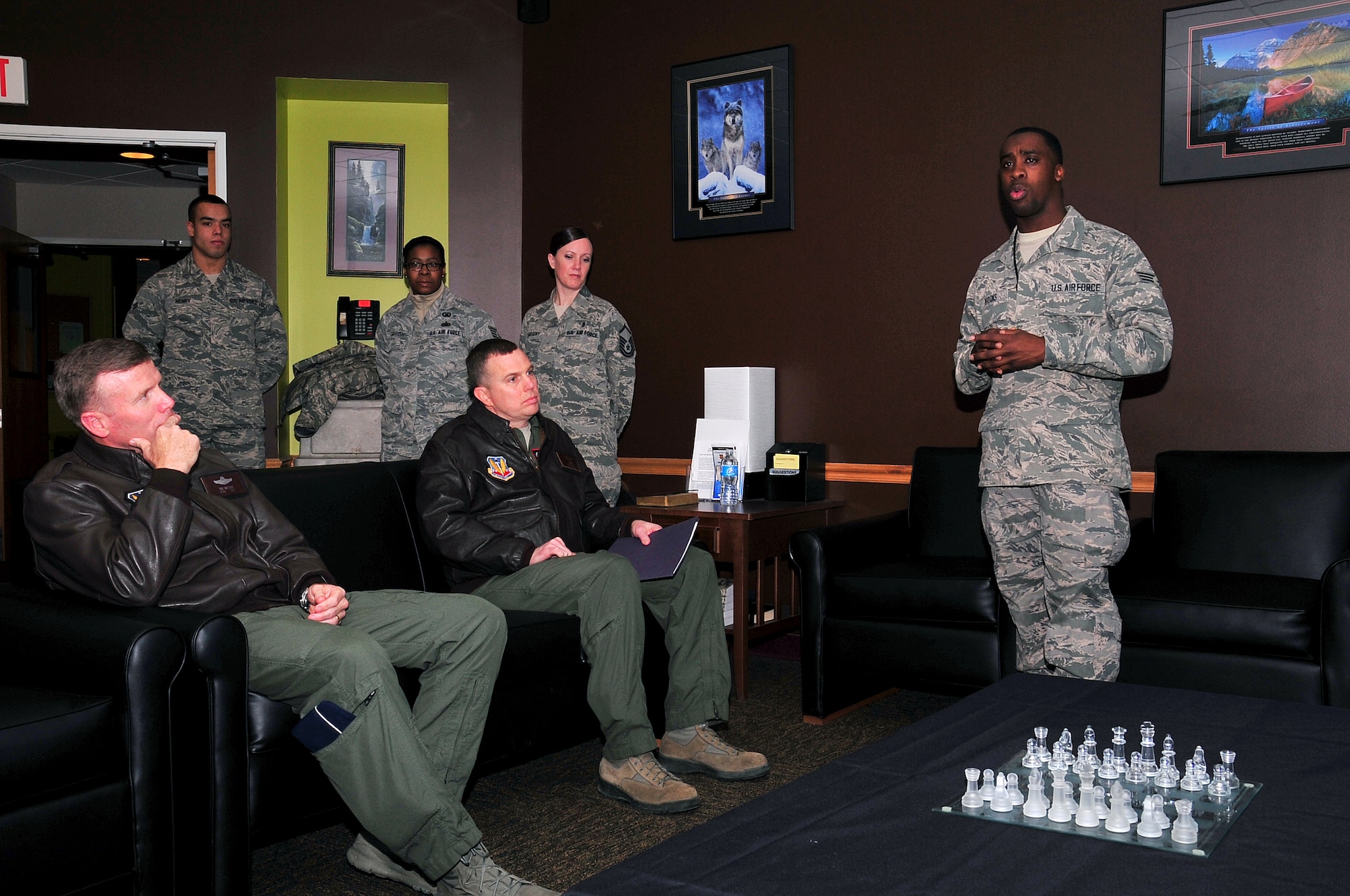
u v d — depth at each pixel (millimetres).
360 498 2623
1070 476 2582
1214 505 3041
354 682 1769
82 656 1670
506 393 2652
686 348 4348
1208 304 3275
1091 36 3439
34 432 7023
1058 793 1251
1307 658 2473
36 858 1510
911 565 3113
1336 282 3086
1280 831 1207
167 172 7332
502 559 2490
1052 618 2637
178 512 1855
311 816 1979
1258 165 3176
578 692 2531
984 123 3648
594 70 4535
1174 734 1622
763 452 3975
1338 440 3094
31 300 7000
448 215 4812
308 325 4785
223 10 4500
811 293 4027
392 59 4605
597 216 4551
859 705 3244
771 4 4094
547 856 2111
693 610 2566
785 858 1118
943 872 1084
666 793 2283
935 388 3766
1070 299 2668
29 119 4434
